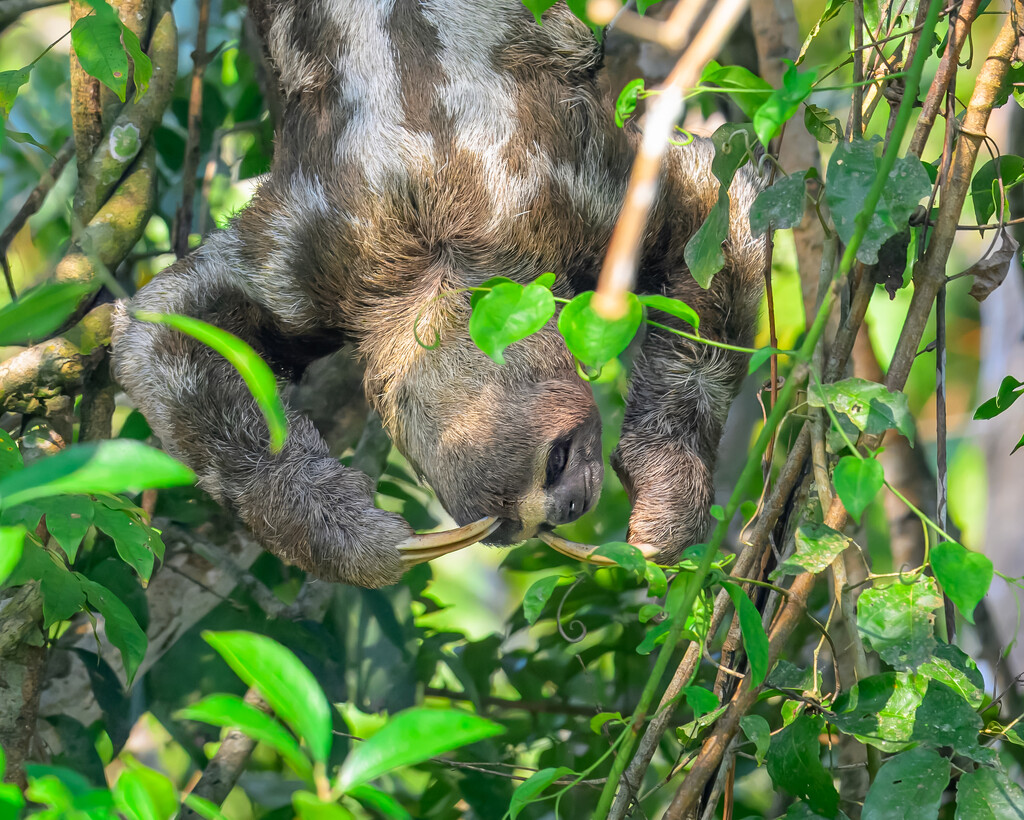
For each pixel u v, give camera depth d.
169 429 8.62
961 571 4.22
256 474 8.47
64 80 13.99
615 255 3.20
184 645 10.34
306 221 8.02
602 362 4.18
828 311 4.32
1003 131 11.48
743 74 4.96
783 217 5.34
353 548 8.07
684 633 5.35
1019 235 8.56
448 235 7.75
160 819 3.13
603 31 8.41
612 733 8.57
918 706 5.00
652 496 8.82
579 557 7.52
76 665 10.24
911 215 5.55
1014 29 5.52
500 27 7.93
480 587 16.33
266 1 8.77
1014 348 11.12
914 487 9.46
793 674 5.44
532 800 4.68
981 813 4.64
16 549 2.95
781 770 5.28
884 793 4.71
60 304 3.02
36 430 9.02
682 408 9.12
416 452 7.93
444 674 12.43
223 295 8.69
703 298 9.04
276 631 10.19
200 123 10.92
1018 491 11.13
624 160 8.33
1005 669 9.20
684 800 5.11
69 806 2.94
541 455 7.41
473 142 7.70
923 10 5.65
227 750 8.80
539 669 11.06
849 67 12.48
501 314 4.21
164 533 10.35
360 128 7.82
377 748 2.66
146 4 9.73
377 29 7.95
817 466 5.37
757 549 5.45
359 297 7.99
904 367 5.41
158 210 11.96
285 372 9.17
